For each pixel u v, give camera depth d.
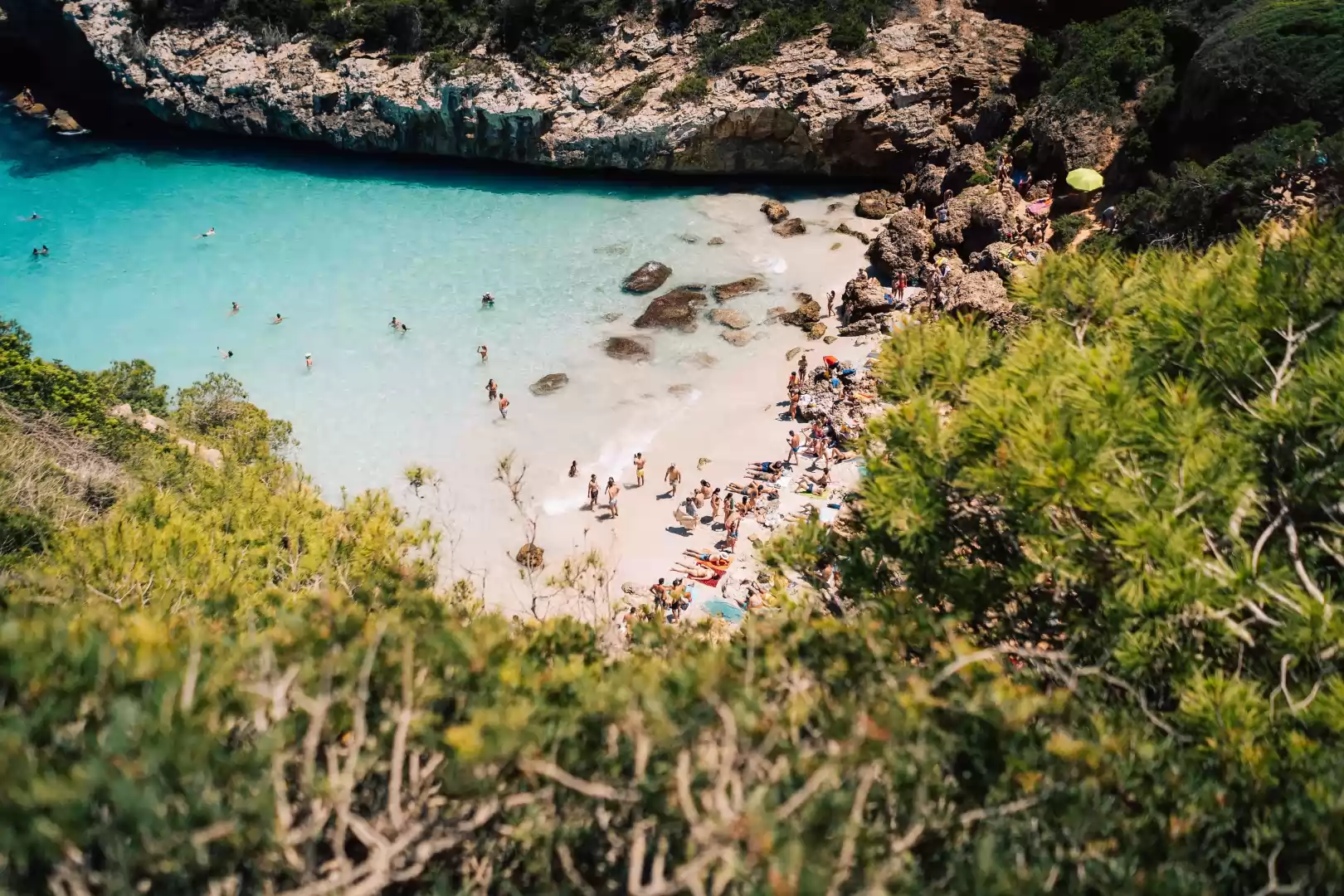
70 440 24.92
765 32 51.53
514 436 34.66
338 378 37.84
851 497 10.94
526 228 48.56
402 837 5.84
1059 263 11.88
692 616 26.47
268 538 14.32
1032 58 48.38
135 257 46.56
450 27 54.66
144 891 5.52
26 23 60.16
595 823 6.74
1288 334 9.91
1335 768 7.20
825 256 44.94
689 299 42.00
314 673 6.75
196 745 5.54
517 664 7.43
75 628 6.97
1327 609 7.91
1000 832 6.67
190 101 58.12
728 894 6.04
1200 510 8.92
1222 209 34.09
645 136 51.25
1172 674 8.64
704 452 33.59
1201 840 7.13
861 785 6.04
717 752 6.35
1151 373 10.22
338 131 55.97
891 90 49.25
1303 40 36.00
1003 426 9.24
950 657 7.70
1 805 5.12
